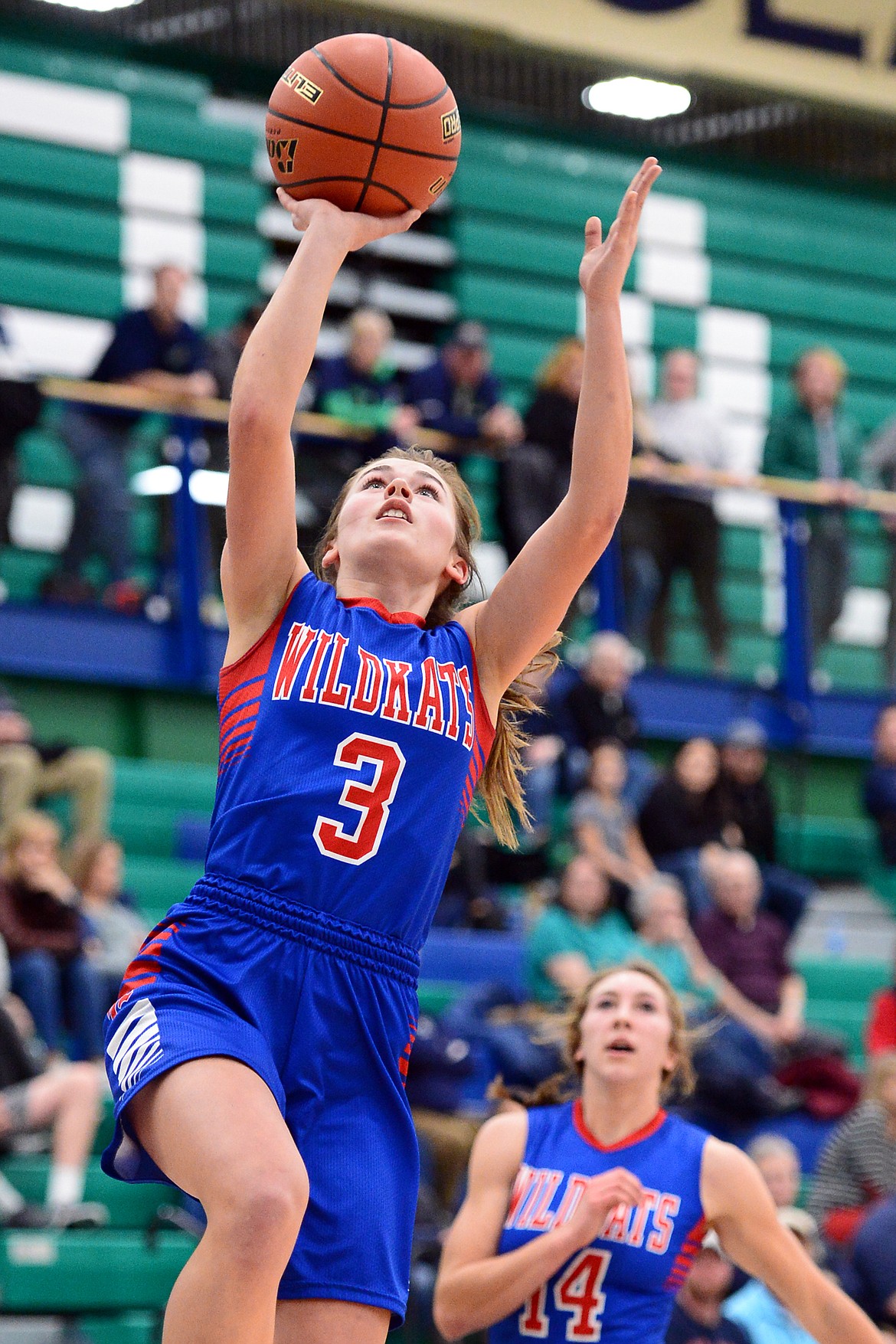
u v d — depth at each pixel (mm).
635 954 10477
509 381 17578
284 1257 2986
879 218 20109
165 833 12539
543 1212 5238
